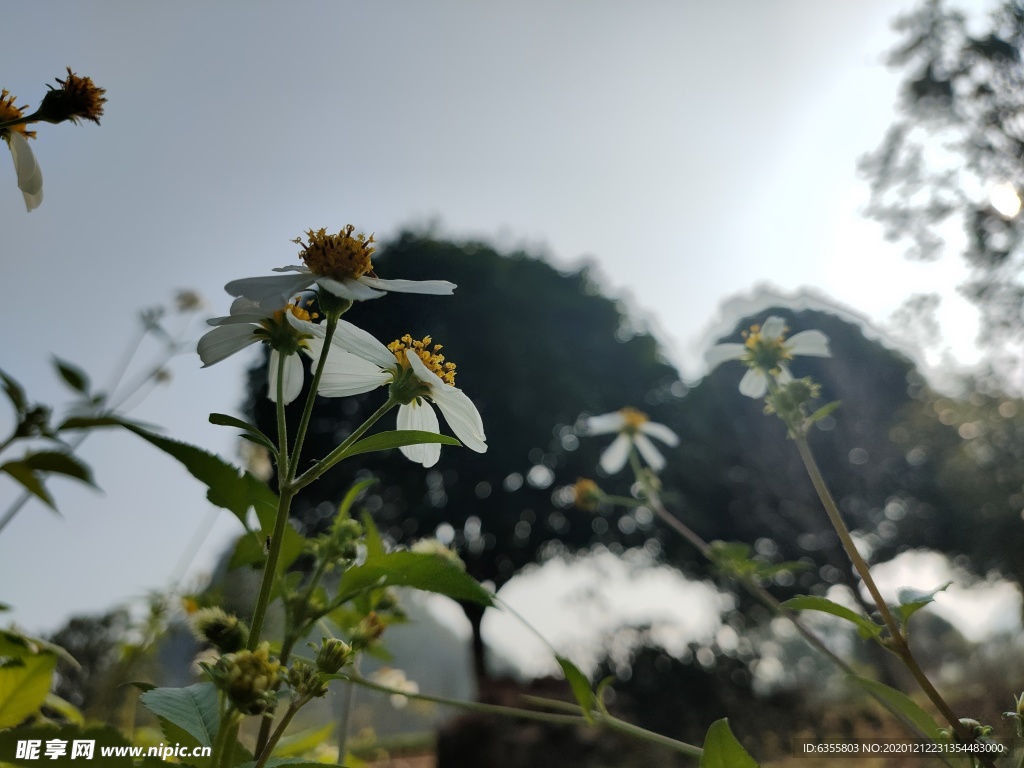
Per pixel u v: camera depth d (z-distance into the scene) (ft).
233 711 0.24
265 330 0.32
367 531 0.38
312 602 0.36
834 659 0.46
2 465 0.28
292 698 0.29
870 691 0.37
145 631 0.66
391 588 0.46
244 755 0.29
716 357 0.54
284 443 0.29
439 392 0.33
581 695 0.43
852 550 0.37
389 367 0.34
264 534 0.32
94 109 0.38
